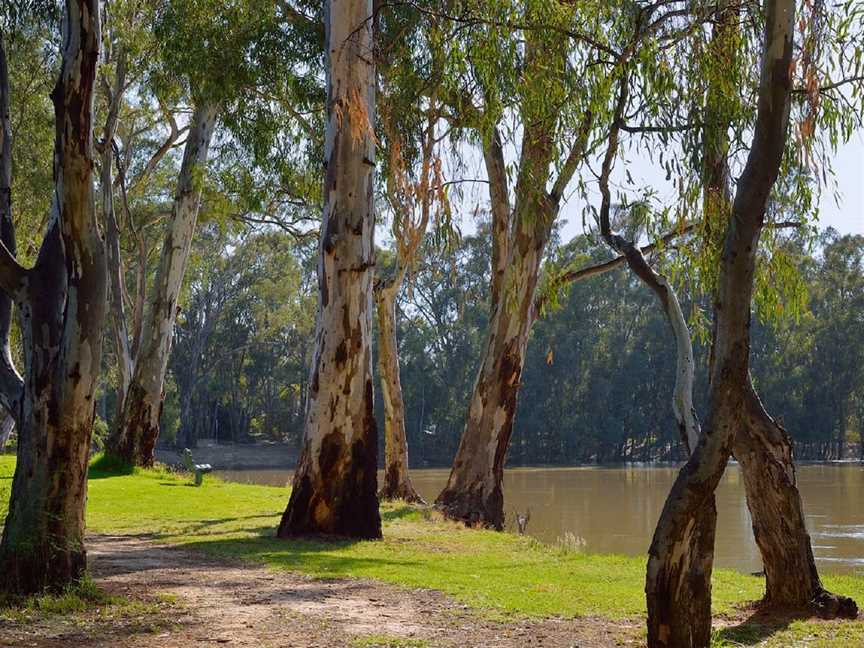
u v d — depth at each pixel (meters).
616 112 9.48
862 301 64.25
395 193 12.21
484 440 20.61
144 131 34.06
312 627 8.28
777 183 9.60
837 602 9.32
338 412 14.50
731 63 9.32
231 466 63.75
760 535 9.63
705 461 7.29
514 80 10.07
